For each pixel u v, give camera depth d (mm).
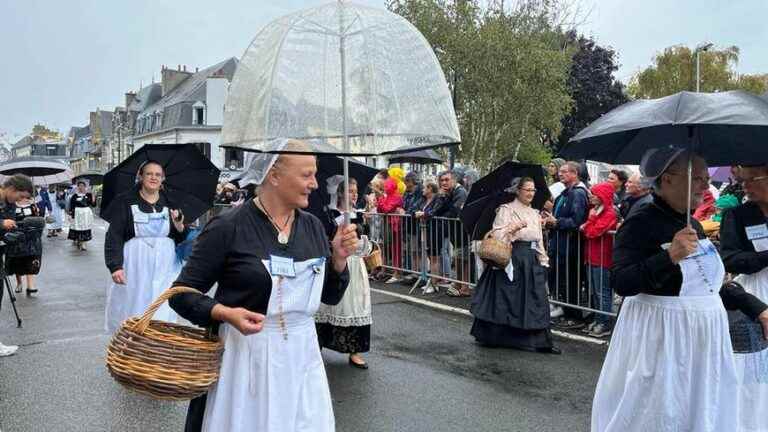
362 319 5547
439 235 8984
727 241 3748
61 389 5184
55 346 6496
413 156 12336
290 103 2318
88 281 10930
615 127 2699
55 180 14336
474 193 6340
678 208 2928
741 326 3404
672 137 2922
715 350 2871
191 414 2623
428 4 22141
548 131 26172
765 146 3025
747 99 2588
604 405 3107
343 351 5598
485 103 22359
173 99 53250
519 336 6195
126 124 63531
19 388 5207
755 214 3703
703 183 2863
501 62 22000
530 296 6113
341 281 2795
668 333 2883
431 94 2492
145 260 5332
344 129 2369
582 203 7125
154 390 2281
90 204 16625
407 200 10578
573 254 7211
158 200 5469
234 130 2451
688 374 2865
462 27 22219
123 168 5543
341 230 2736
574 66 36312
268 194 2549
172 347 2312
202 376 2338
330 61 2369
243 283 2443
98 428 4398
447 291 8992
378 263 4285
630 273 2879
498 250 5945
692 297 2883
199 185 5789
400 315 7758
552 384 5227
